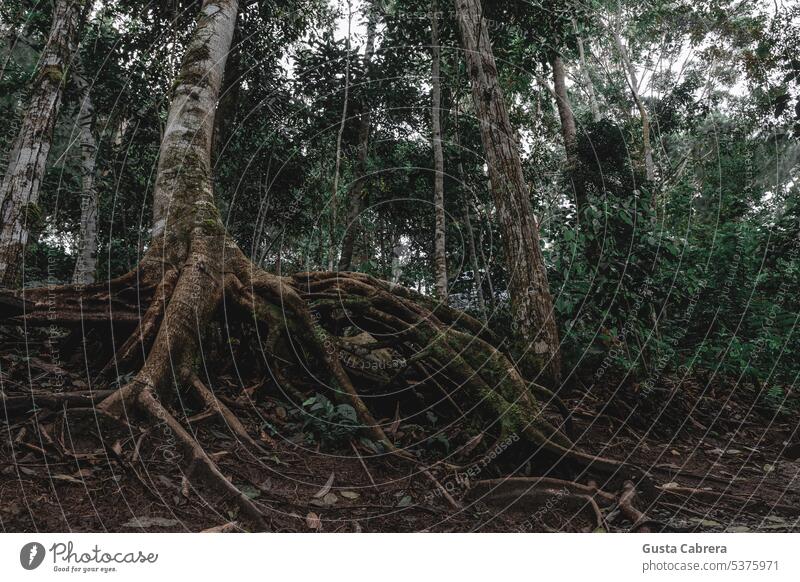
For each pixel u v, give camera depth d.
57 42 5.72
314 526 2.29
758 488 3.50
